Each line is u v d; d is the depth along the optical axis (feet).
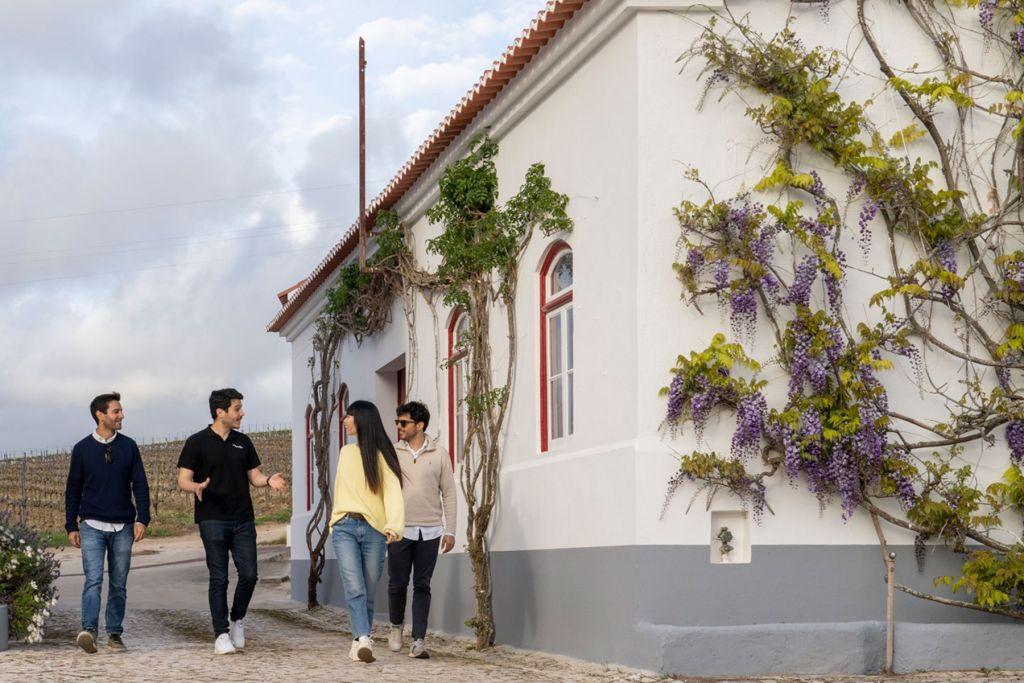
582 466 32.37
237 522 32.99
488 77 37.42
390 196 49.37
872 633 28.84
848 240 30.96
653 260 30.04
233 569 87.25
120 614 33.55
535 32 33.88
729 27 30.68
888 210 31.12
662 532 29.27
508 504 37.83
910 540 30.42
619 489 30.22
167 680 26.43
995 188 31.99
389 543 32.48
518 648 36.50
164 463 143.64
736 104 30.60
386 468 31.48
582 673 29.60
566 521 33.37
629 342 30.30
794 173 30.63
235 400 33.01
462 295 40.14
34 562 35.53
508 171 38.86
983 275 31.55
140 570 91.97
